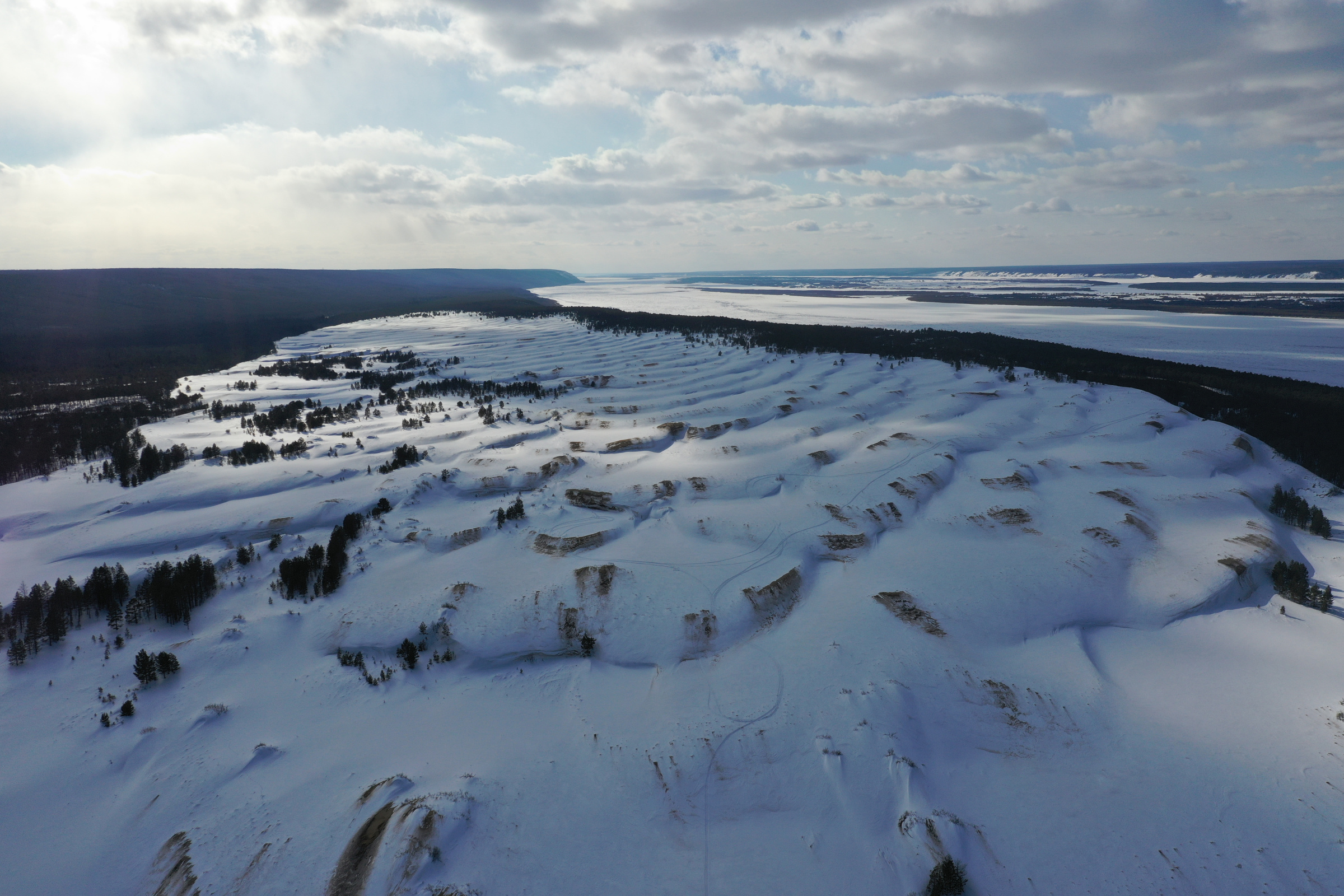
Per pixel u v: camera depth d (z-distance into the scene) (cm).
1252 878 2559
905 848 2689
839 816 2877
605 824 2848
